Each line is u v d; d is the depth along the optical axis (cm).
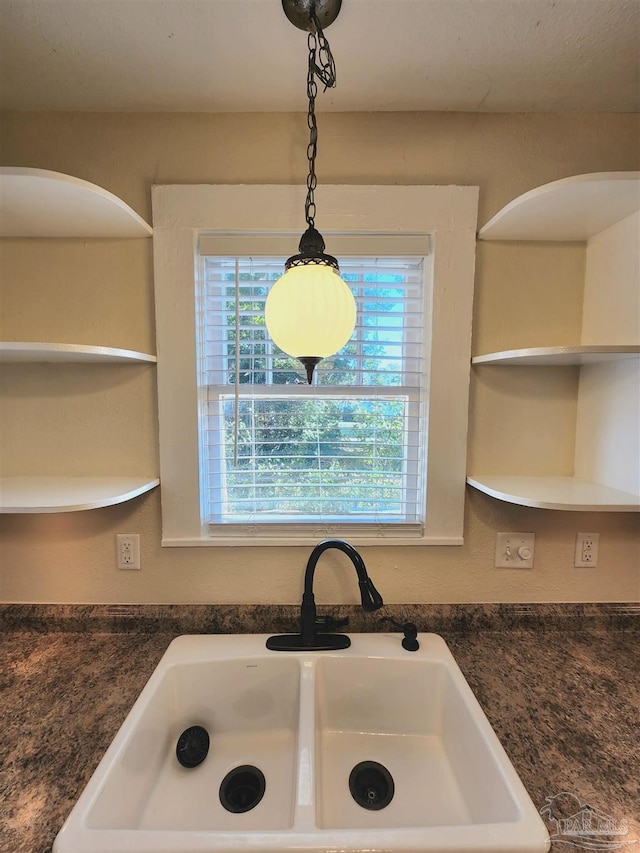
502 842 55
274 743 92
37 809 60
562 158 104
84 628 106
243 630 106
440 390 106
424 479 109
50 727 75
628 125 104
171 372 105
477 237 105
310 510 111
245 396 111
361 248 104
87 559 109
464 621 107
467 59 86
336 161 103
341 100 99
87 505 85
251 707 94
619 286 96
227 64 88
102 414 108
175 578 109
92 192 83
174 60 87
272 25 78
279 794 79
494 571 110
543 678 89
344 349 110
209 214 102
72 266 105
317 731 88
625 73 90
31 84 93
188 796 78
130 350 104
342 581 110
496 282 106
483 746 72
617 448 97
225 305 110
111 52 85
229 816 74
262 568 109
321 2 73
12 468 108
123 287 105
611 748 71
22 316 105
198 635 103
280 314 73
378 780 82
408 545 109
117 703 81
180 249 103
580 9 75
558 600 111
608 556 110
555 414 110
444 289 104
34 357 97
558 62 87
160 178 103
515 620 108
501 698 82
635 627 108
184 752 84
